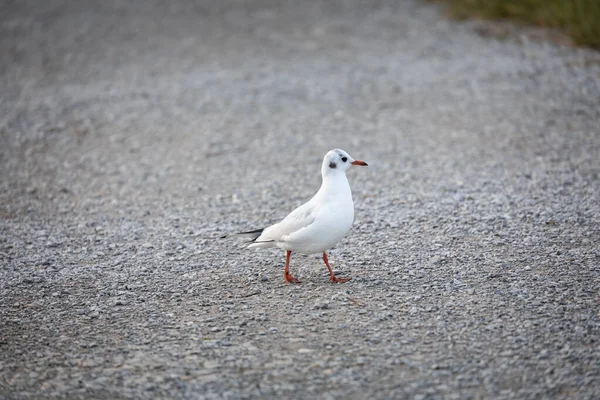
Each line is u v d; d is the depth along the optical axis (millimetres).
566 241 10633
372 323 8414
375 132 17234
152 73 22812
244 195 13867
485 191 13094
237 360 7723
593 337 7859
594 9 22609
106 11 32500
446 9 29422
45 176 15242
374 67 22359
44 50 26219
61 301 9523
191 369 7594
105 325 8742
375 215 12383
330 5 31953
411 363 7508
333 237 9250
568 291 8992
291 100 19828
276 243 9547
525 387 7016
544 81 19688
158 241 11719
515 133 16234
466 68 21531
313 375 7375
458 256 10336
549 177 13523
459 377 7219
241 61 23766
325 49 24797
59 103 20078
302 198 13609
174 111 19250
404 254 10555
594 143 15188
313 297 9242
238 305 9125
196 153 16406
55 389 7336
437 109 18422
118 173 15352
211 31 28219
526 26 25766
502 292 9062
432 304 8836
